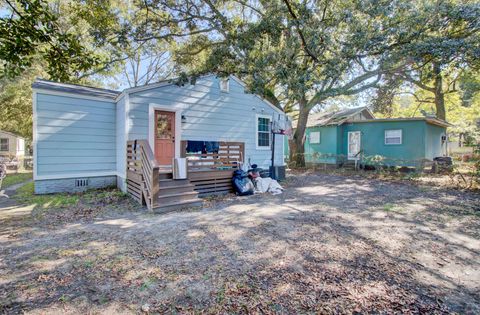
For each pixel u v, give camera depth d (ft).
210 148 25.39
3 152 60.44
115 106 26.84
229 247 11.07
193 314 6.71
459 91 50.96
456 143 70.74
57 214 16.38
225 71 25.11
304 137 47.96
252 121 33.40
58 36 14.11
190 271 8.95
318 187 27.61
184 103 27.09
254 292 7.70
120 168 25.08
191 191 19.93
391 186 28.09
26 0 12.58
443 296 7.59
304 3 21.80
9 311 6.72
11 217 15.64
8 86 50.65
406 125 42.37
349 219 15.30
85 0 26.76
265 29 21.95
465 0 29.19
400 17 24.99
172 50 43.60
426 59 26.89
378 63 27.76
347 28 24.94
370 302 7.25
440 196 22.29
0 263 9.44
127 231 13.10
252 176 25.26
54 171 23.40
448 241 11.86
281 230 13.30
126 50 32.86
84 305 7.03
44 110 22.85
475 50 23.85
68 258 9.91
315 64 23.93
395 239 12.07
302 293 7.65
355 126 48.32
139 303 7.15
